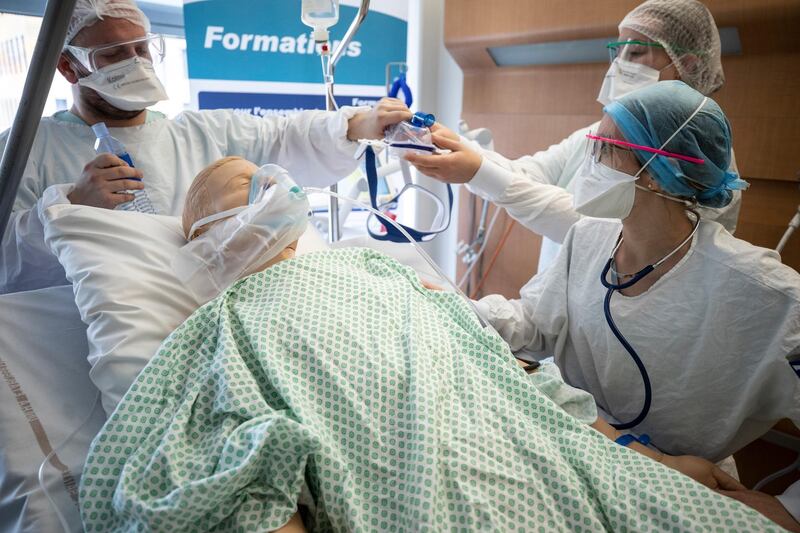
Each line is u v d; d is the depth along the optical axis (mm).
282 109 2461
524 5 2107
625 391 1150
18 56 1840
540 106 2275
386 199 2139
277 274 1026
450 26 2432
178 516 694
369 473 800
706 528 733
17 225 1167
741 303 979
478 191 1486
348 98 2605
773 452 1726
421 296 1115
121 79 1230
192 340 907
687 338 1047
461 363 939
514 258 2570
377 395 865
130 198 1197
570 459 833
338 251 1157
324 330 918
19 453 878
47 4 717
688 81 1499
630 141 983
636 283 1112
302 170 1736
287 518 733
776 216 1641
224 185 1062
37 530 789
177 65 2398
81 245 1025
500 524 748
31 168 1345
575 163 1819
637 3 1771
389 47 2625
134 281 987
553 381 982
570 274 1254
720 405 1030
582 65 2072
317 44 1580
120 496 713
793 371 913
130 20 1217
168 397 837
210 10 2186
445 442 803
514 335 1305
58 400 960
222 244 1023
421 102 2820
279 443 755
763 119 1603
